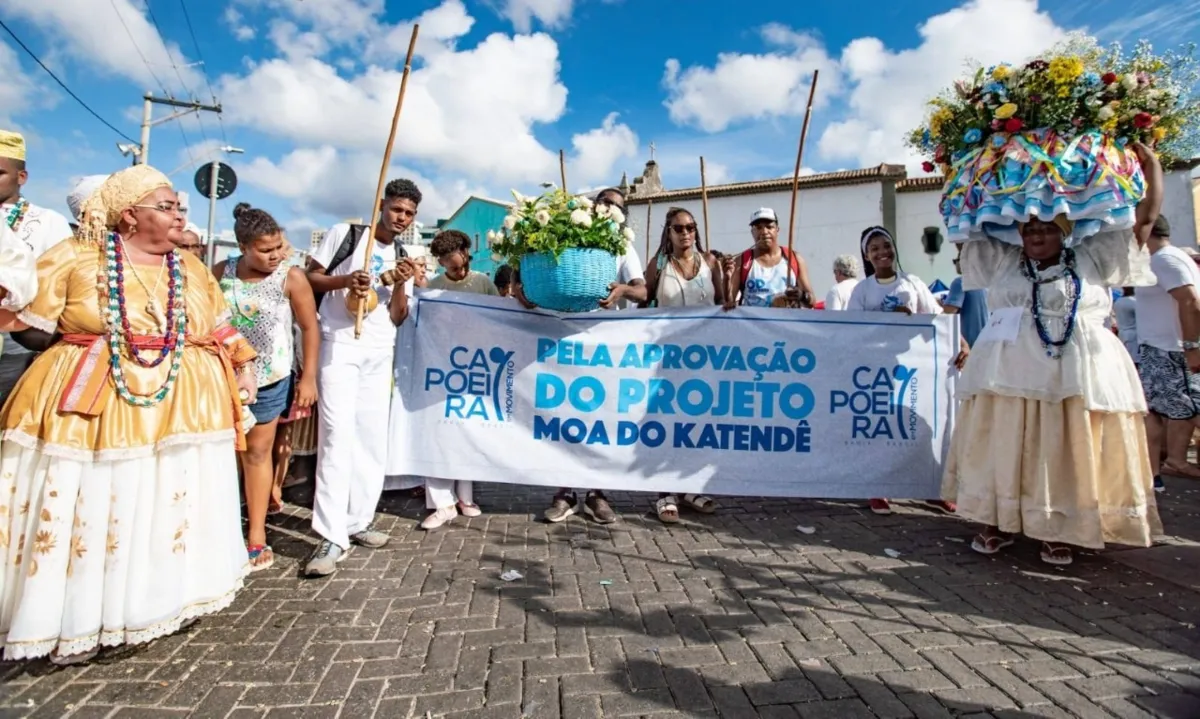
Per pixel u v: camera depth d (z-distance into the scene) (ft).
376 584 10.87
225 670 8.09
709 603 10.06
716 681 7.82
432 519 14.07
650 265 16.06
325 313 12.28
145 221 8.59
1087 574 11.23
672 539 13.24
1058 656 8.39
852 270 19.75
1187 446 18.95
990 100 11.37
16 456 8.11
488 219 104.58
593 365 14.96
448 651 8.57
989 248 12.64
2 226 7.68
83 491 8.01
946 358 15.26
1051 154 10.81
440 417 14.64
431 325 14.75
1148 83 10.55
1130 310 21.38
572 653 8.51
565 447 14.83
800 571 11.41
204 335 9.32
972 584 10.82
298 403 11.30
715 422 14.97
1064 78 10.63
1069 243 11.59
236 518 9.76
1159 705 7.29
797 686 7.70
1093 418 11.51
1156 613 9.68
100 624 8.08
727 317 15.11
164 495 8.52
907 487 15.06
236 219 12.14
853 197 74.49
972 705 7.30
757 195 79.00
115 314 8.26
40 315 8.11
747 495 14.87
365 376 12.68
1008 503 11.72
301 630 9.18
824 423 15.08
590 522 14.49
